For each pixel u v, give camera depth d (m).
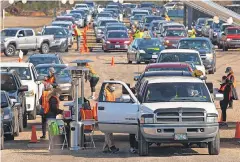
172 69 55.09
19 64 59.88
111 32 119.12
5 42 110.38
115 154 41.59
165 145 44.31
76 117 44.06
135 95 44.50
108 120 42.12
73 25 140.00
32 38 113.06
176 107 39.06
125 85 42.72
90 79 67.44
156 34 122.06
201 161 37.84
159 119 39.00
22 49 112.06
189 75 45.75
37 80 58.97
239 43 119.50
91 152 42.72
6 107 47.94
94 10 196.38
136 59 97.62
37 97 58.44
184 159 38.53
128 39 117.88
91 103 65.12
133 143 42.66
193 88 41.56
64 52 117.19
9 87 52.78
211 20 144.00
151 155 40.66
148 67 55.19
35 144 45.81
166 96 41.09
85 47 118.75
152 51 96.94
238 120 55.88
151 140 39.31
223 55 113.62
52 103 47.03
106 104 42.25
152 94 41.22
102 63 99.94
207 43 89.19
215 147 40.00
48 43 114.81
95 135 49.25
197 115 38.97
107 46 117.19
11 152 42.88
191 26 157.62
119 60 103.81
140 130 39.50
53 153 42.41
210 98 41.16
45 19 190.00
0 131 43.56
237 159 38.56
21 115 51.66
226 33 120.38
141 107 40.25
